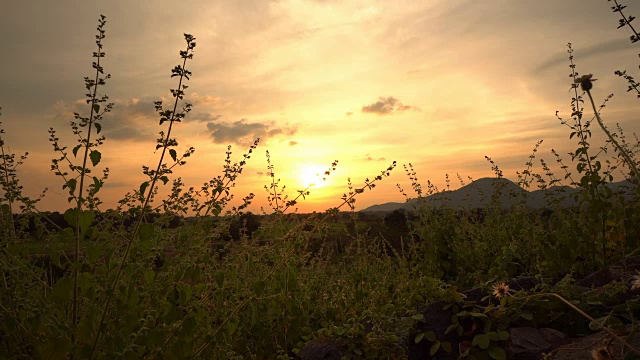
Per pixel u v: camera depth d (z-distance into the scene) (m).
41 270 4.29
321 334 4.61
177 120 3.78
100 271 3.79
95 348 3.64
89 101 3.71
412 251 7.34
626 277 4.00
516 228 6.48
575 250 5.55
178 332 3.81
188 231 4.51
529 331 3.66
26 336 4.02
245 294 4.77
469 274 6.54
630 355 2.76
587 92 2.78
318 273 6.47
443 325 4.04
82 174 3.59
